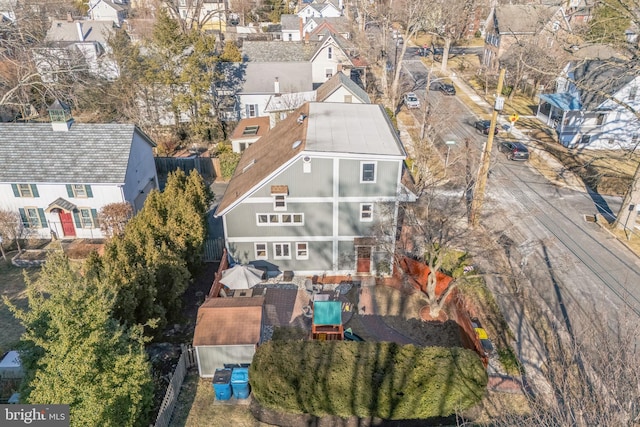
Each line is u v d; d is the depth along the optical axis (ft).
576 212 114.52
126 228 81.10
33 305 50.67
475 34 303.27
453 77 225.97
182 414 63.10
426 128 147.95
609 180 126.72
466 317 75.20
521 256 97.09
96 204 107.24
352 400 59.77
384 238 88.74
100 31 229.45
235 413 63.46
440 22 236.02
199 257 90.89
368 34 244.22
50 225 108.37
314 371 61.00
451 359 62.03
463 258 95.09
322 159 82.43
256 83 170.91
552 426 40.60
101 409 46.96
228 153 142.61
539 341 75.36
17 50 165.89
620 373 41.24
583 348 63.26
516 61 193.88
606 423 36.37
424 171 114.73
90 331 49.55
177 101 149.28
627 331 47.47
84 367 47.14
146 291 69.62
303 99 156.35
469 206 111.96
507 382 67.51
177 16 228.43
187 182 98.32
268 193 85.56
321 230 89.51
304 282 92.32
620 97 144.87
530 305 83.20
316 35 245.86
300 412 61.67
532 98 198.08
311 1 350.02
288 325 81.05
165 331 78.79
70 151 107.34
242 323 69.41
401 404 59.88
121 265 67.62
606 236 104.58
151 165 126.11
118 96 160.97
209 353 67.82
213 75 155.33
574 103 149.69
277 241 90.58
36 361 50.14
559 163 140.67
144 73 152.66
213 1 298.15
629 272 92.27
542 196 121.90
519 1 260.83
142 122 160.86
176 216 87.61
